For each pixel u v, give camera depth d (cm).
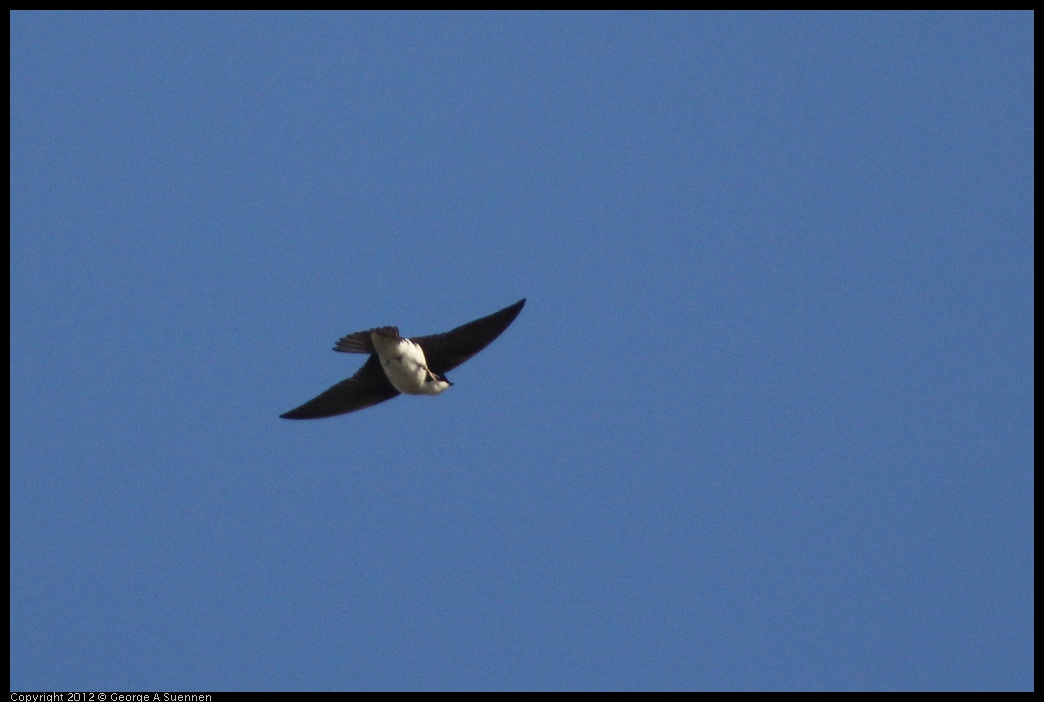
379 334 1673
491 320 1748
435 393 1719
